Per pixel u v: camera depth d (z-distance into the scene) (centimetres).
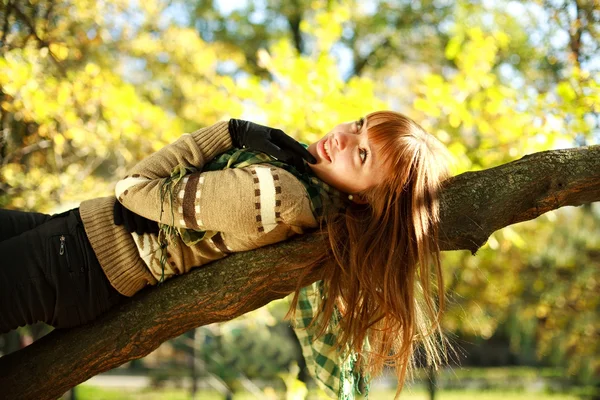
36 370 224
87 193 477
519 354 2238
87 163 562
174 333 229
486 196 219
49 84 434
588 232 991
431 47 1299
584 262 941
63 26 483
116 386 1397
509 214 219
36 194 451
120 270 222
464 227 217
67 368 224
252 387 905
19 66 388
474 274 827
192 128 757
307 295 272
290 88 460
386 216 217
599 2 432
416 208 215
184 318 225
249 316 601
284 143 227
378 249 216
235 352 1230
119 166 529
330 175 226
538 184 217
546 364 2062
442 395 1608
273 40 1355
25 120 429
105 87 465
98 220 223
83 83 452
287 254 220
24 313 222
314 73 456
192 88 643
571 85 440
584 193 217
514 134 467
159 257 223
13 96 401
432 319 213
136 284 227
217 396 1283
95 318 229
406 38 1344
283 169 218
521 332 1498
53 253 220
